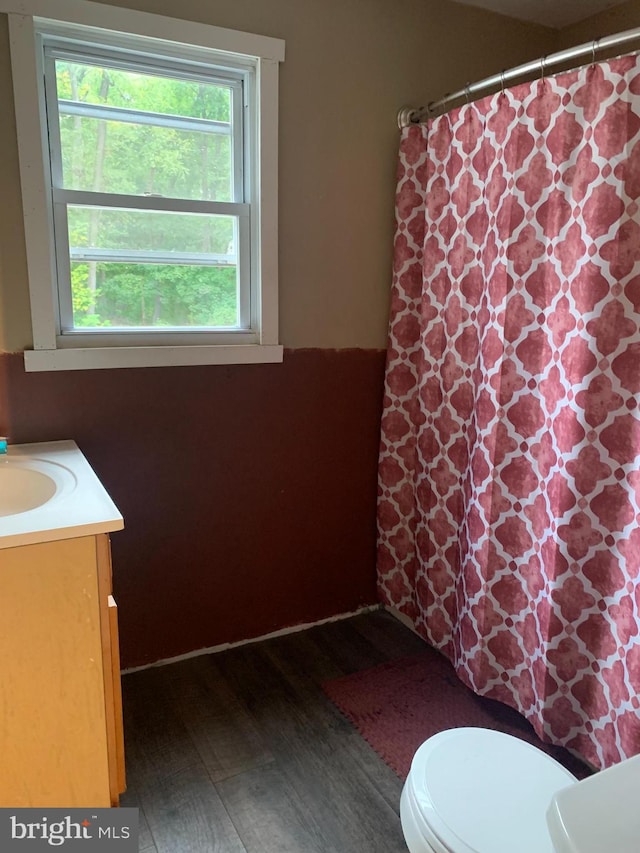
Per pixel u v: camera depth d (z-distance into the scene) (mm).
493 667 1906
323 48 2023
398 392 2271
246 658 2188
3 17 1595
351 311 2244
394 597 2412
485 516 1838
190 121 1926
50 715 1282
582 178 1526
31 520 1232
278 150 2002
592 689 1644
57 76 1750
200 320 2051
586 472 1572
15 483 1571
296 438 2227
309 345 2189
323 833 1499
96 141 1821
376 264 2260
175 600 2127
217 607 2203
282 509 2254
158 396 1969
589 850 830
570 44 2430
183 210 1935
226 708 1926
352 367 2285
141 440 1971
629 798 910
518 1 2219
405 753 1751
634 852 831
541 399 1704
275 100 1959
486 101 1779
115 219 1878
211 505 2123
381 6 2096
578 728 1694
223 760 1717
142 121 1866
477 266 1892
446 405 2049
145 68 1846
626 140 1432
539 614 1746
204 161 1973
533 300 1688
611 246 1473
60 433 1858
